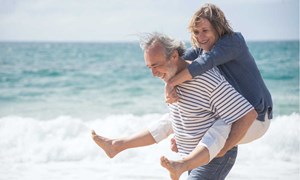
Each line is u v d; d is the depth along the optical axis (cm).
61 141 943
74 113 1596
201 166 386
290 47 3753
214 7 404
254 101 401
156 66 360
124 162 837
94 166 809
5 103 1791
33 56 3631
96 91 1992
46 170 784
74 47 5072
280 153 886
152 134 406
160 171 762
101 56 3600
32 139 965
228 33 404
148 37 361
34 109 1680
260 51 3338
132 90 1981
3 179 719
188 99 370
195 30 404
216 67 400
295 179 711
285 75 2239
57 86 2144
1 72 2494
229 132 363
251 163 828
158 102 1714
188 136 377
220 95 362
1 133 977
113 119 1118
